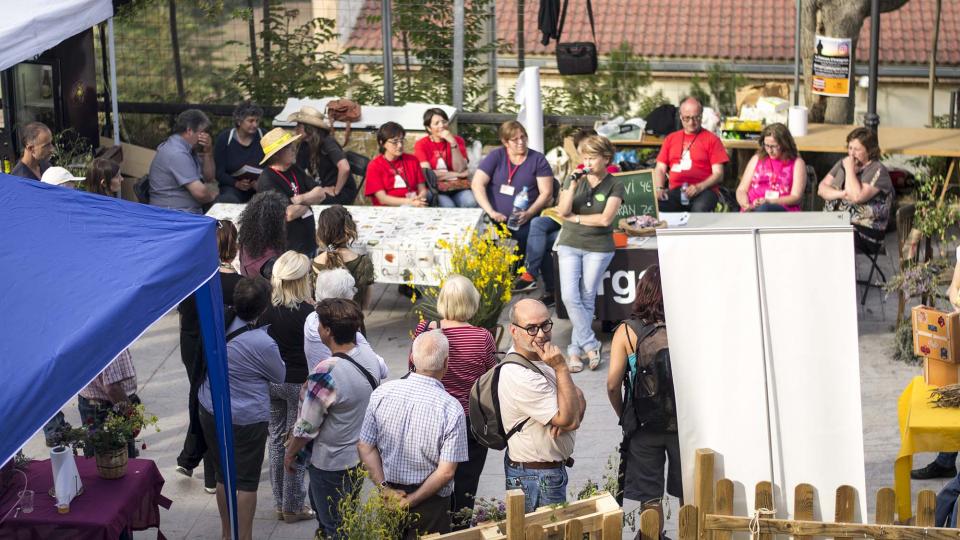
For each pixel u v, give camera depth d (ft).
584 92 51.26
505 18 52.80
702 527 17.44
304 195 33.17
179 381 31.89
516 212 36.58
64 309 17.07
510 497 16.56
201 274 19.69
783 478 17.52
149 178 37.65
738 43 76.23
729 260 17.19
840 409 17.26
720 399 17.47
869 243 35.63
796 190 36.27
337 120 44.39
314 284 27.73
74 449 21.47
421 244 32.68
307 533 23.99
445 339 19.67
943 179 45.60
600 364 32.40
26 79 42.04
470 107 50.06
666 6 79.66
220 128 50.52
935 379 22.50
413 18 49.44
